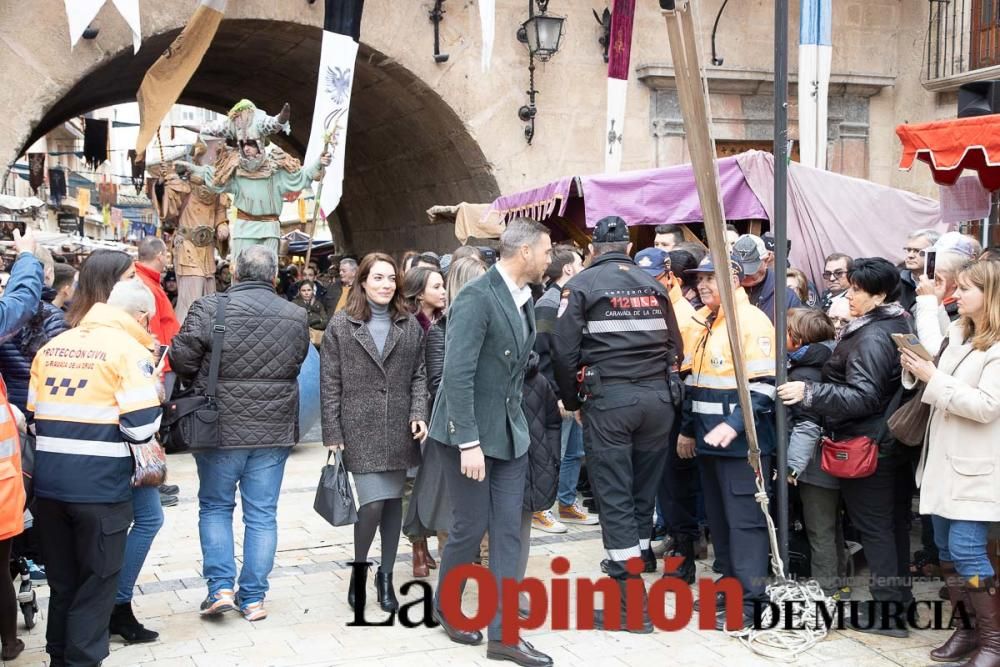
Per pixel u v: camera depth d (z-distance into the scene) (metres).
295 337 4.86
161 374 4.46
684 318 5.44
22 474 4.04
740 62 12.85
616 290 4.78
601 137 12.56
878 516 4.75
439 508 4.86
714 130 12.82
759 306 5.88
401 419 4.95
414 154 13.79
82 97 13.76
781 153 4.74
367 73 12.19
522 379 4.54
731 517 4.82
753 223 7.86
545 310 5.65
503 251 4.41
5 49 9.84
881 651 4.46
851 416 4.57
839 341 4.85
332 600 5.23
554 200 8.44
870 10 13.28
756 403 4.75
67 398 3.96
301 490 8.00
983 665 4.08
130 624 4.58
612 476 4.78
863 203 8.02
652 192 7.88
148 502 4.55
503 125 12.16
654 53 12.67
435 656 4.44
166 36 10.83
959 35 12.45
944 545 4.45
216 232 10.56
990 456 4.02
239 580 4.97
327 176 10.01
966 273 4.08
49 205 24.36
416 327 5.05
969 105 5.55
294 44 12.17
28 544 4.63
